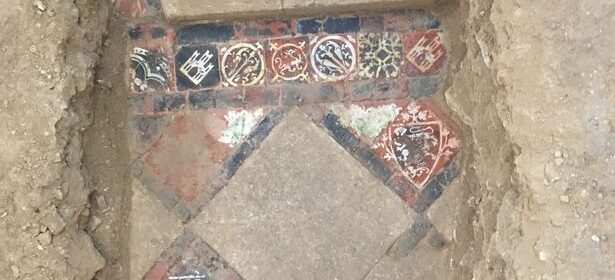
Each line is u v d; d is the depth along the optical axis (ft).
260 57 5.83
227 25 5.84
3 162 5.02
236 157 5.81
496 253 4.83
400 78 5.82
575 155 4.58
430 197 5.77
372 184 5.79
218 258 5.74
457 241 5.65
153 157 5.81
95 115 5.55
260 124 5.82
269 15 5.82
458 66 5.65
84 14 5.43
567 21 4.67
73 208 5.23
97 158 5.55
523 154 4.65
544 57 4.67
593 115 4.59
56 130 5.09
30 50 5.09
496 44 4.86
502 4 4.81
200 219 5.76
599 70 4.62
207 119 5.82
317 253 5.75
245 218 5.77
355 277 5.73
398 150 5.79
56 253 5.08
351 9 5.81
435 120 5.79
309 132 5.82
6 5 5.08
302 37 5.84
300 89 5.83
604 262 4.49
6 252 5.00
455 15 5.75
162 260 5.74
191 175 5.79
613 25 4.64
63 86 5.13
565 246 4.53
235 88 5.83
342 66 5.83
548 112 4.63
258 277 5.74
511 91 4.72
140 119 5.82
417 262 5.74
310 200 5.78
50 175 5.05
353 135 5.81
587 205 4.54
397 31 5.83
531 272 4.56
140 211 5.76
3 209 5.00
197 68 5.83
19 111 5.05
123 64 5.83
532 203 4.62
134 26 5.86
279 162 5.81
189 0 5.71
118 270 5.61
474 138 5.28
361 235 5.75
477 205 5.35
